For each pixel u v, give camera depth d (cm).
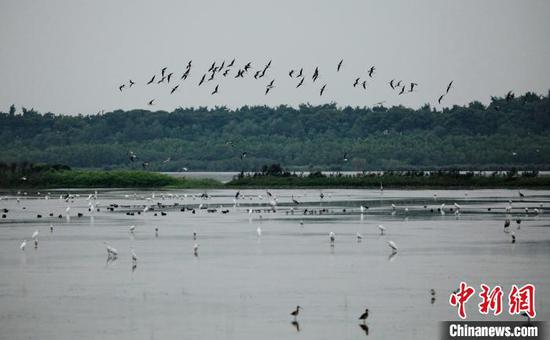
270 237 7212
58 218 9638
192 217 9600
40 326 3956
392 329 3872
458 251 6134
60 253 6281
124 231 7938
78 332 3853
